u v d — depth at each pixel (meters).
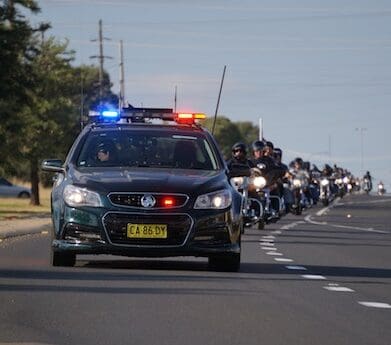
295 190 80.06
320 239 48.03
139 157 30.84
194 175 29.50
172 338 18.53
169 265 31.17
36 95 76.06
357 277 29.64
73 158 30.84
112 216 28.30
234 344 18.08
